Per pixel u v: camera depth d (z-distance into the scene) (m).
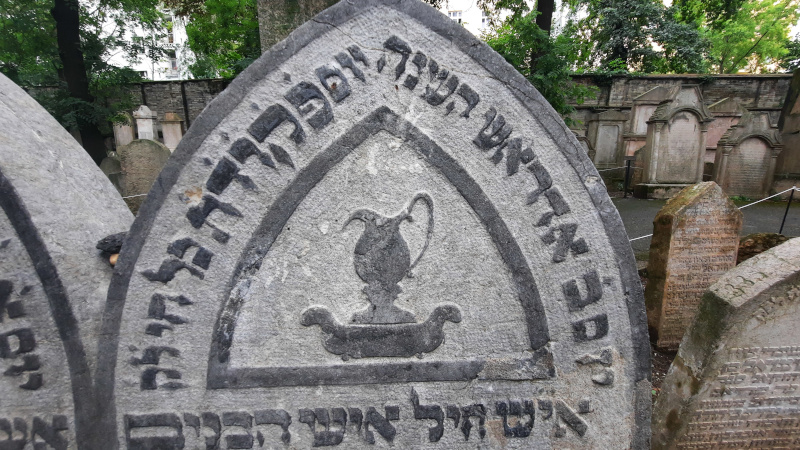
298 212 1.40
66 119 7.10
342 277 1.45
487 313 1.50
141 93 13.62
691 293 3.29
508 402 1.53
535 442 1.55
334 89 1.35
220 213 1.37
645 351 1.52
